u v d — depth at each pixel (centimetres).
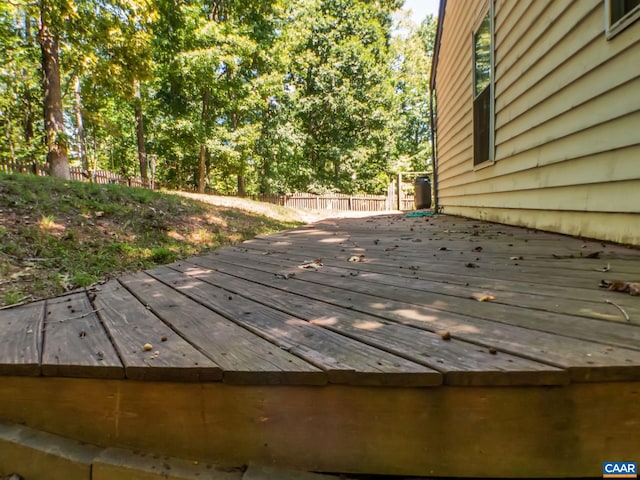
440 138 752
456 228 411
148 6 811
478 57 479
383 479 85
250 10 1323
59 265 297
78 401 101
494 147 412
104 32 777
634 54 195
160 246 419
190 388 92
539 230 313
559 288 140
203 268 248
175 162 1540
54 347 111
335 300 147
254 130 1352
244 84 1273
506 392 78
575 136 253
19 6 667
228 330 117
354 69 1777
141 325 128
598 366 74
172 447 94
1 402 106
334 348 96
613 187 217
